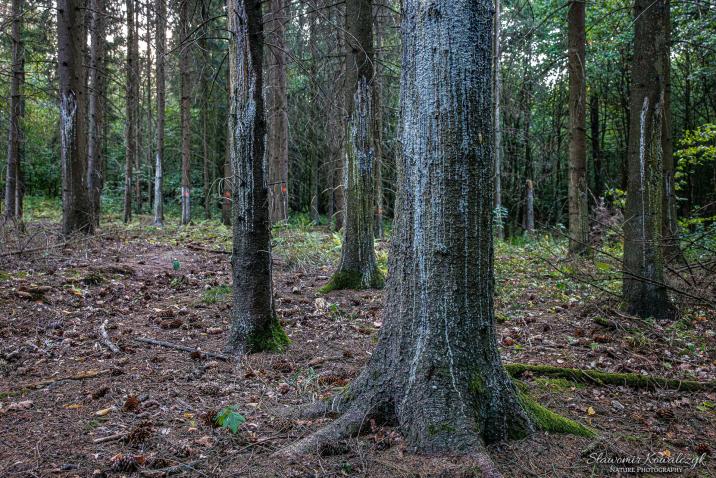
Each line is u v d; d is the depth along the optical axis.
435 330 3.12
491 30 3.13
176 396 3.91
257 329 5.07
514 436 3.12
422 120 3.12
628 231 6.56
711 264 7.69
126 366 4.57
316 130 18.88
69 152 10.54
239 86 4.79
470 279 3.12
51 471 2.79
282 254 10.58
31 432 3.26
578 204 11.14
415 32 3.14
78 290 6.87
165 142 28.75
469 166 3.07
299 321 6.31
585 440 3.20
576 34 11.09
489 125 3.15
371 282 8.10
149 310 6.54
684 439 3.39
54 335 5.38
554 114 22.64
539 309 7.14
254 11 4.70
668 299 6.47
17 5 11.96
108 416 3.52
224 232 14.62
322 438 3.08
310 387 4.12
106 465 2.86
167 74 19.22
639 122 6.34
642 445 3.27
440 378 3.06
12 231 10.26
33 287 6.59
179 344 5.27
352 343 5.47
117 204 27.78
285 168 16.30
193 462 2.90
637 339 5.63
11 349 4.89
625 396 4.09
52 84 16.48
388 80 15.18
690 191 22.42
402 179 3.27
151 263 9.32
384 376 3.33
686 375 4.68
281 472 2.77
